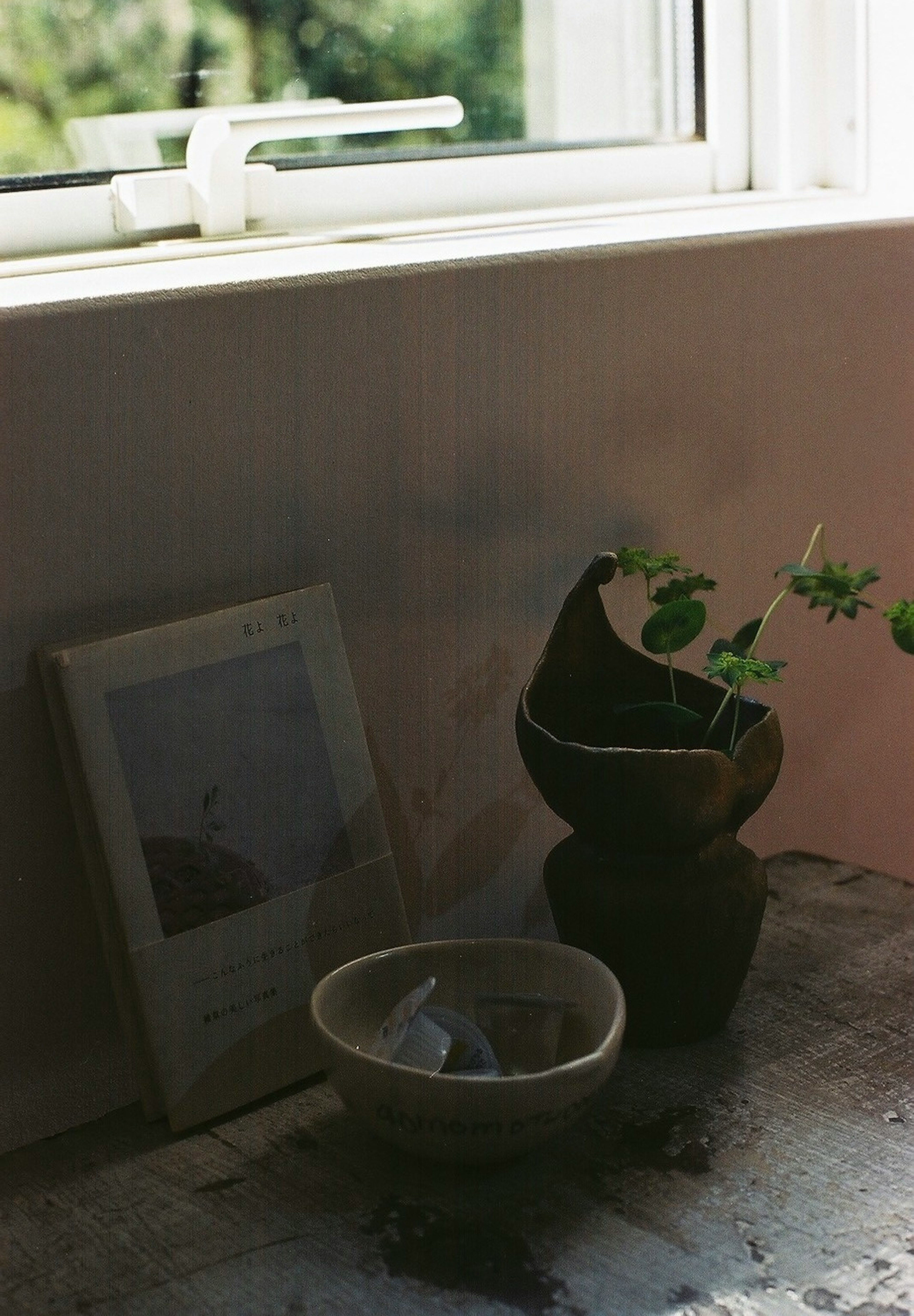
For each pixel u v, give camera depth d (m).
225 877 0.79
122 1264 0.67
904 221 1.10
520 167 1.07
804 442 1.08
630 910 0.81
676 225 1.03
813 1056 0.84
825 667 1.15
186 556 0.79
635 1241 0.67
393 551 0.88
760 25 1.15
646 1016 0.84
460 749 0.94
